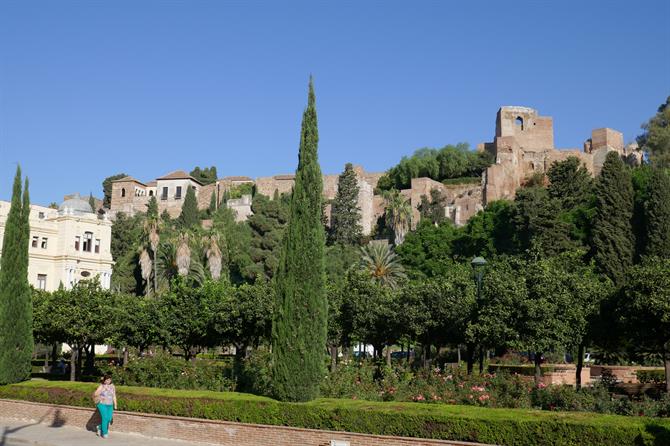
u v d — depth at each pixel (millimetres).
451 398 21609
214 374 27359
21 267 27734
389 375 25891
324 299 19703
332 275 75375
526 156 125688
